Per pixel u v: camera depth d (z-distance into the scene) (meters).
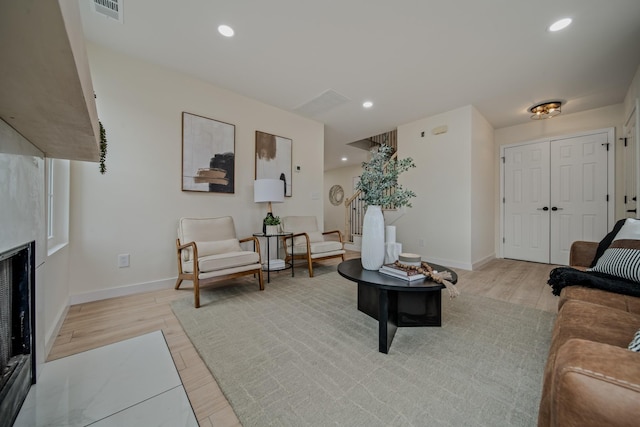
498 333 1.72
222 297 2.42
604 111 3.60
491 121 4.19
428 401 1.10
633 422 0.45
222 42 2.28
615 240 1.74
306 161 4.09
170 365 1.36
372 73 2.77
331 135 5.05
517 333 1.72
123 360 1.40
